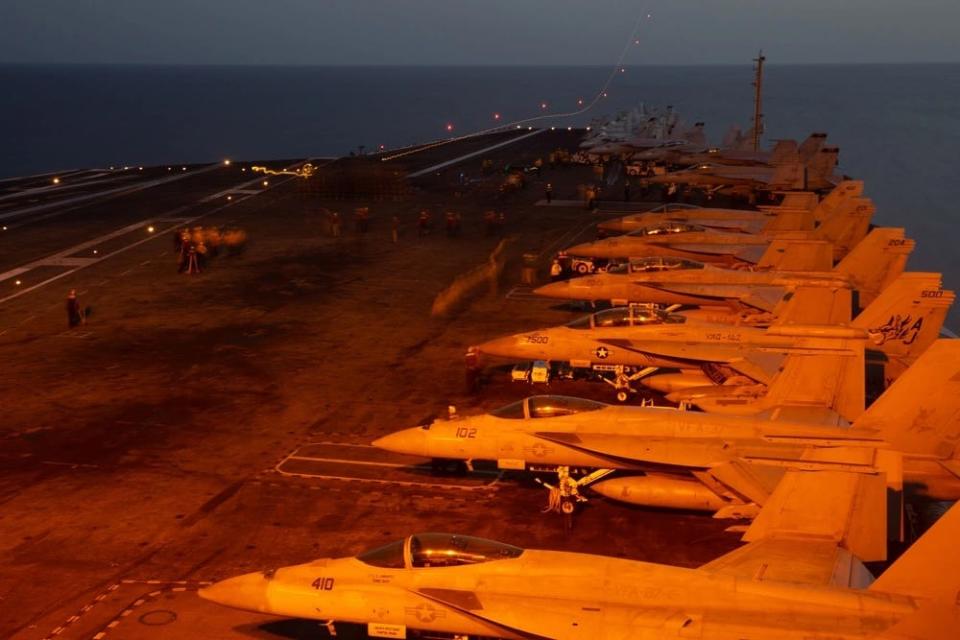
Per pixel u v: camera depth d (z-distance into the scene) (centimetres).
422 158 12350
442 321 4881
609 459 2605
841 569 1831
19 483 2919
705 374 3578
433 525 2623
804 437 1970
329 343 4478
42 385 3866
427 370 4066
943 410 2269
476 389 3769
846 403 2636
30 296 5409
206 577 2352
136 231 7356
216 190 9506
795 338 2620
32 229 7456
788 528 1969
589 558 1889
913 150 16138
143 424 3422
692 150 11262
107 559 2447
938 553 1686
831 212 5659
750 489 2314
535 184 10012
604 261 5741
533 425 2703
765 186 8575
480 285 5666
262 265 6194
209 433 3334
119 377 3972
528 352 3734
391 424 3419
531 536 2555
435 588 1870
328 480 2941
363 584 1909
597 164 11500
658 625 1702
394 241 6962
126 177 10656
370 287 5594
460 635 1892
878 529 1928
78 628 2125
